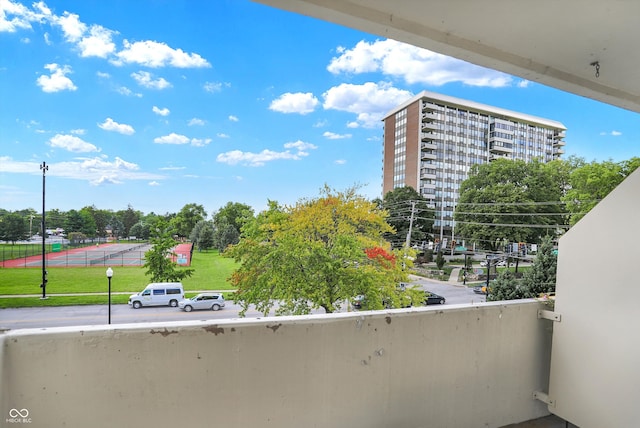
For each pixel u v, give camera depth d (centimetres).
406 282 1092
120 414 107
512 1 123
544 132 5366
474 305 167
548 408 183
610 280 158
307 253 929
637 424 145
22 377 98
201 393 115
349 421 136
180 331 112
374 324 140
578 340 170
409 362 148
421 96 5012
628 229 151
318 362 130
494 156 5403
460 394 161
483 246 3328
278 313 962
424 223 3244
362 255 1019
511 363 177
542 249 885
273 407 124
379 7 129
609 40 152
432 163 5050
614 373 154
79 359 103
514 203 2975
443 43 148
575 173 2281
